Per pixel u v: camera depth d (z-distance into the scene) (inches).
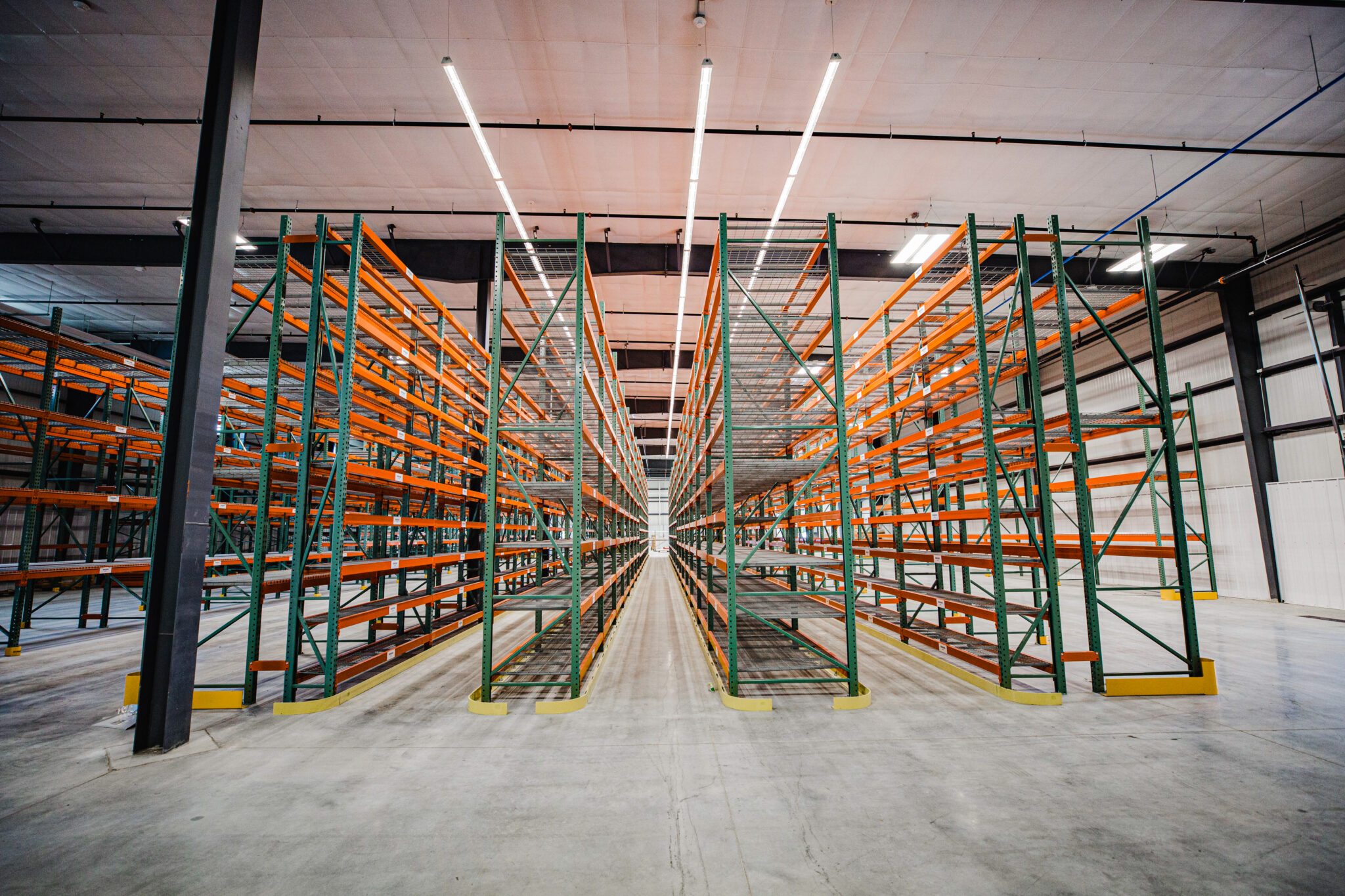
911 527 449.4
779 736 137.0
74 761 122.9
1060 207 371.9
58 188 348.2
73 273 454.3
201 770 118.3
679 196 362.0
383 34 245.8
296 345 599.5
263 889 77.8
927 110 293.9
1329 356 370.3
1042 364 621.9
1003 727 142.7
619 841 89.9
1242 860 83.7
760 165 334.6
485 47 253.0
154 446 365.1
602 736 137.4
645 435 1126.4
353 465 171.8
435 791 108.0
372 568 180.4
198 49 253.8
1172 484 179.3
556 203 366.9
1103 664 207.6
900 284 464.4
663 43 252.5
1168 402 182.2
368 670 195.9
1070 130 307.1
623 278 476.4
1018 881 78.8
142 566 271.6
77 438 311.9
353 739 136.0
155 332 595.2
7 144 310.8
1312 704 159.9
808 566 212.8
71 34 244.8
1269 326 411.5
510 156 324.2
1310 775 113.3
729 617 166.1
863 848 87.4
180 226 382.6
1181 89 279.4
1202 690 169.0
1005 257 418.0
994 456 173.0
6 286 479.5
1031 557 246.8
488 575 163.6
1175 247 345.1
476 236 405.1
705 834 91.7
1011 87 279.3
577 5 233.8
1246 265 421.4
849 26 245.9
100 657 230.1
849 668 163.6
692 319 572.4
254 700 162.4
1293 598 383.2
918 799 103.7
